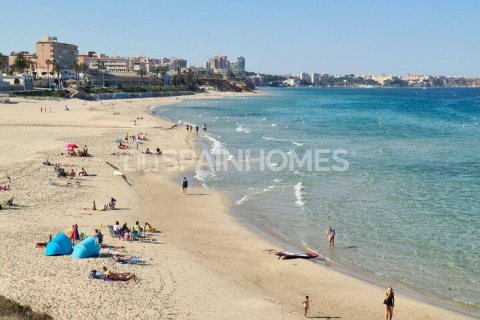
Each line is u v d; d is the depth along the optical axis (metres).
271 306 24.12
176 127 104.06
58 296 23.20
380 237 35.00
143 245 32.25
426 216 39.81
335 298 25.42
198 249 32.19
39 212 37.94
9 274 25.42
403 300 25.23
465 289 26.75
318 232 36.25
